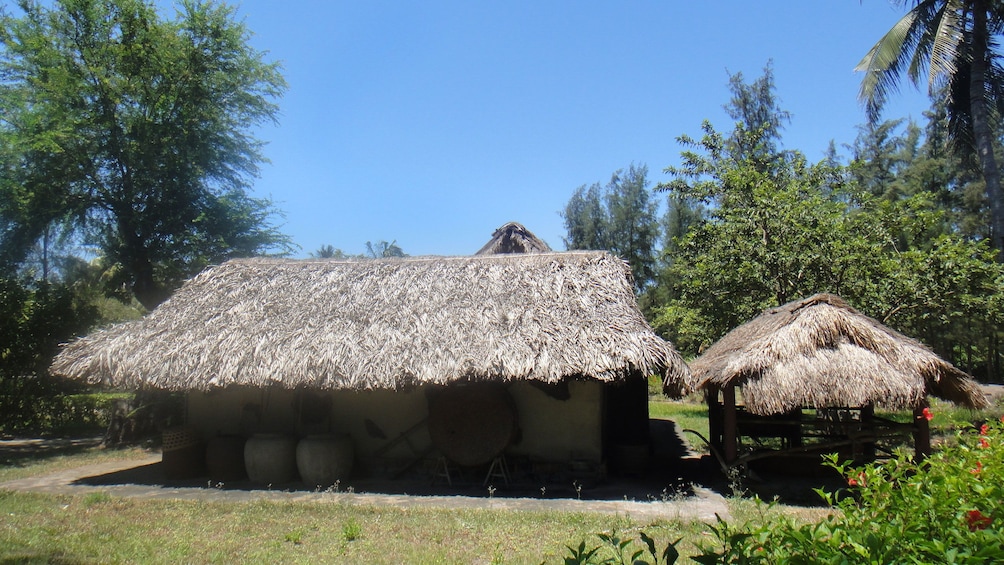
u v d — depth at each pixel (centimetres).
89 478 1109
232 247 1830
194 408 1190
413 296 1089
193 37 1752
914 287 1343
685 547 674
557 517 814
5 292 1648
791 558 273
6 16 1666
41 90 1625
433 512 847
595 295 1040
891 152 3275
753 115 2755
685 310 1644
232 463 1077
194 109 1731
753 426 1171
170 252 1689
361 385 924
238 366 972
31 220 1631
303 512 852
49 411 1822
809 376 843
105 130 1650
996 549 248
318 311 1076
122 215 1673
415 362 933
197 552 681
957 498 297
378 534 750
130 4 1645
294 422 1143
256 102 1895
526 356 912
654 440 1585
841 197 2034
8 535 735
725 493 965
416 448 1102
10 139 1547
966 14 1489
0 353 1636
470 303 1049
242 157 1906
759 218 1466
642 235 3931
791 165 1905
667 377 920
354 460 1105
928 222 1487
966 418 1581
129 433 1588
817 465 1105
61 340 1698
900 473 345
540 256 1177
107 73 1656
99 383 1030
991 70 1554
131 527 779
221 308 1116
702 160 2003
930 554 267
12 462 1303
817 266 1395
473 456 1020
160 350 1028
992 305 1332
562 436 1055
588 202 4081
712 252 1548
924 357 855
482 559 658
